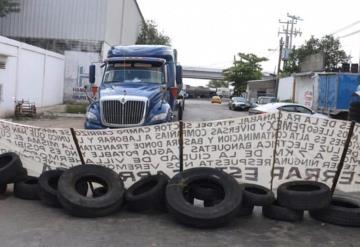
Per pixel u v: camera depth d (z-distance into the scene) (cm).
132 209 749
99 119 1286
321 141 786
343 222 718
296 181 776
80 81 4531
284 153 790
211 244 617
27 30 4631
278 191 741
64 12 4616
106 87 1449
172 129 803
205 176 729
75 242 606
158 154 812
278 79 6181
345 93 3095
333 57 7031
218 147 799
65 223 684
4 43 2770
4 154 846
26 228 654
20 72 3084
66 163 850
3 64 2742
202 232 666
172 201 695
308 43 7175
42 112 3117
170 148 808
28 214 721
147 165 816
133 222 700
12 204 775
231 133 795
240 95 9194
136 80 1516
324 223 732
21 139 871
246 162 795
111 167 828
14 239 607
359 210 720
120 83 1494
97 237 629
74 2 4622
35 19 4625
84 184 772
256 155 793
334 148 786
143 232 657
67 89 4488
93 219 709
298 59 7206
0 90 2716
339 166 787
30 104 2820
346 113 3100
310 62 5625
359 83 3084
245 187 766
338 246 628
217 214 672
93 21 4616
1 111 2741
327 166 789
